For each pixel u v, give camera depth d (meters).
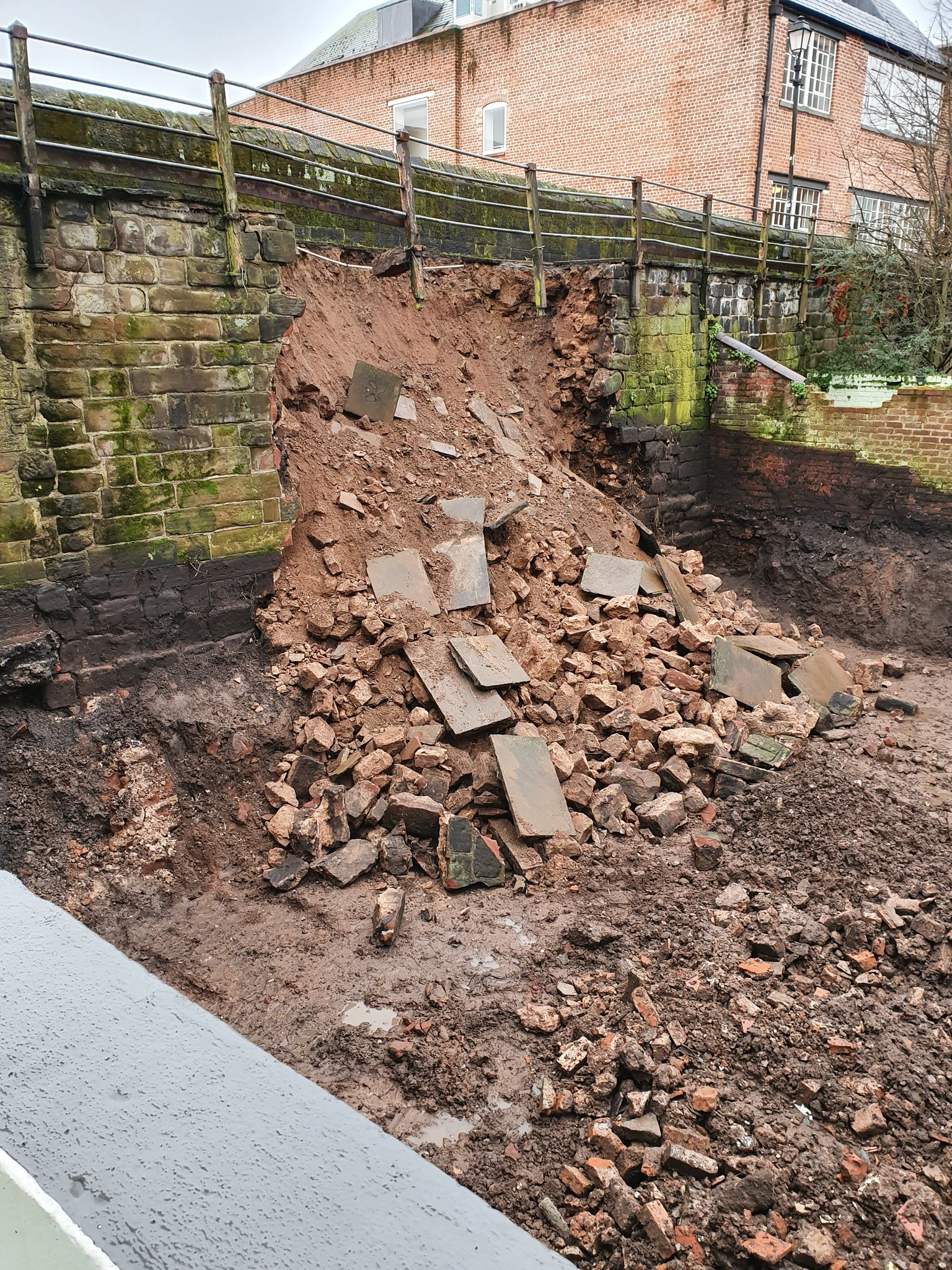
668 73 19.77
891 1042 5.30
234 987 6.16
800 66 16.67
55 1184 0.98
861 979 5.80
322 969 6.30
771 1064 5.21
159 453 7.88
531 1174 4.81
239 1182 0.99
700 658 9.99
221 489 8.34
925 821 7.34
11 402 6.95
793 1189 4.55
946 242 14.52
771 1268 4.17
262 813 7.59
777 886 6.90
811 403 13.02
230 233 8.02
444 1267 0.91
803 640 12.17
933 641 11.79
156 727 7.59
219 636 8.43
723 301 14.13
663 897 6.91
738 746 8.74
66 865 6.80
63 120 6.93
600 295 12.12
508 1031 5.74
